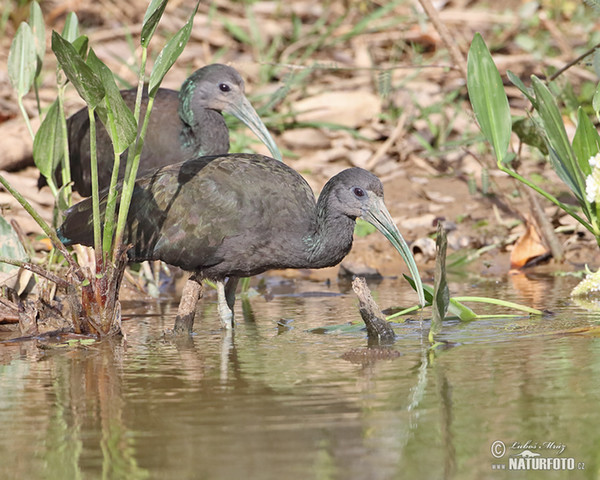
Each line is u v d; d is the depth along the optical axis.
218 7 23.00
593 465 6.05
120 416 7.11
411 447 6.35
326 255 10.94
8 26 22.09
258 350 9.43
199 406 7.32
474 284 13.21
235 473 5.92
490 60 10.67
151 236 10.93
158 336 10.41
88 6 22.50
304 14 23.09
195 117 14.08
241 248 10.84
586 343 9.14
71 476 5.96
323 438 6.52
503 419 6.84
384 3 23.44
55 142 11.98
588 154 10.75
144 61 9.64
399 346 9.37
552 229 14.45
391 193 17.28
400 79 20.20
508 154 10.91
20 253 11.76
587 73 19.88
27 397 7.73
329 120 19.00
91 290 10.27
